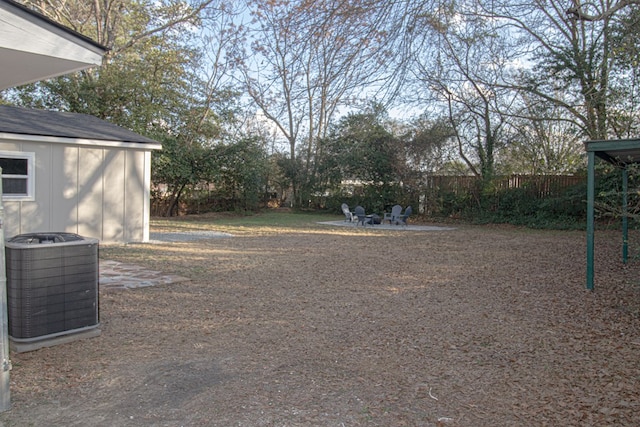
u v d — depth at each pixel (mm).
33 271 4488
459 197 21703
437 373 4137
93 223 12047
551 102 17344
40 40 3828
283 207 28688
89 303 4922
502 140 20656
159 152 20562
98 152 12039
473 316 5980
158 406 3438
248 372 4105
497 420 3281
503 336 5180
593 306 6473
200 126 23312
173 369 4145
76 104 19812
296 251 11727
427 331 5348
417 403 3541
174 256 10508
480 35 10852
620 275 8719
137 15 21781
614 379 3979
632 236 14812
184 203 24031
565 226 18203
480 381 3967
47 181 11125
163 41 22422
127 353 4520
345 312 6133
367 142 23281
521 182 20266
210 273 8586
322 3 4848
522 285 7871
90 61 4145
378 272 8984
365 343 4926
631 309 6297
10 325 4508
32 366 4156
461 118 20297
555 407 3480
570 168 20188
